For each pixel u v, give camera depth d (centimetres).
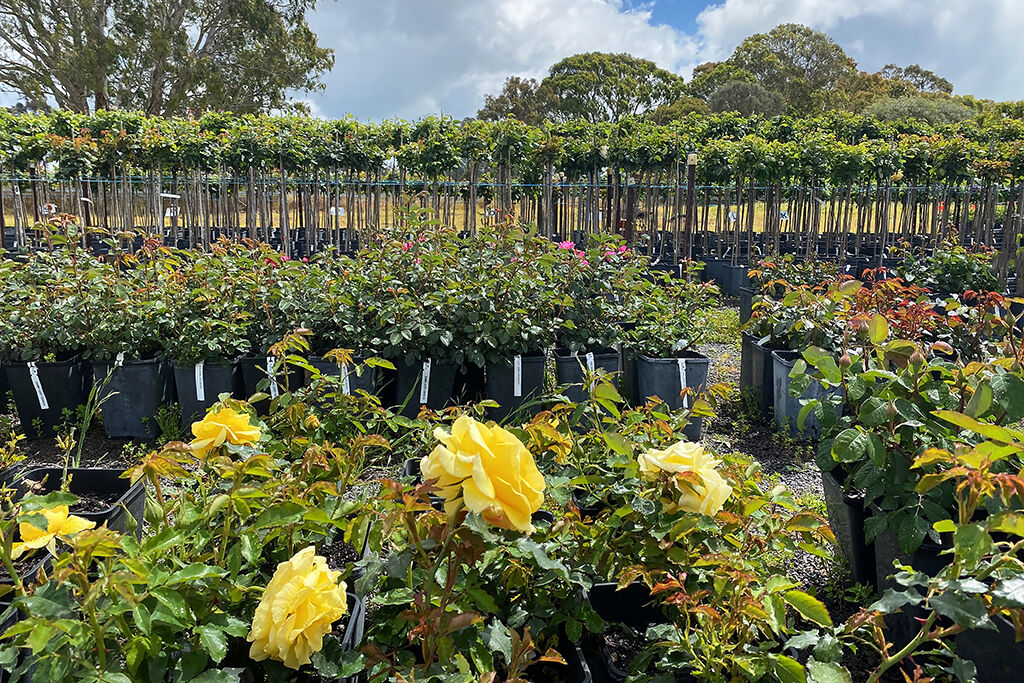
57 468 304
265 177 1235
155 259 520
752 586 167
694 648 169
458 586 166
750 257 1066
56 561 137
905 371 257
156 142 1091
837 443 242
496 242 497
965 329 389
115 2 2664
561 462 213
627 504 182
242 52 2961
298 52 3045
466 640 163
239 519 177
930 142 1221
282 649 133
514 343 459
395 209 550
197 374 456
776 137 1460
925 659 230
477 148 1090
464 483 126
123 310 462
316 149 1123
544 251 505
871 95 5050
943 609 147
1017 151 1098
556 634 196
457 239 514
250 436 179
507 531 158
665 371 470
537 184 1195
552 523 194
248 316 484
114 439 468
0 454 308
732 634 173
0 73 2628
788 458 440
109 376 445
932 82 5725
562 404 241
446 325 455
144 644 134
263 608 134
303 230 1398
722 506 183
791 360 471
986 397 227
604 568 187
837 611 273
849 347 424
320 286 488
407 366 473
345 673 142
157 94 2830
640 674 170
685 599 157
